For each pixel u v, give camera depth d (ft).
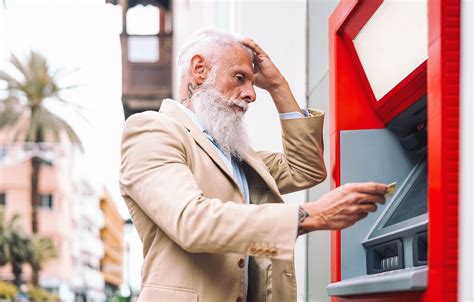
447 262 4.33
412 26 5.75
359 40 6.95
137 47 56.90
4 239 96.53
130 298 135.33
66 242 115.96
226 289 5.76
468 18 4.16
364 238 6.86
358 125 7.12
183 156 5.75
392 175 7.02
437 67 4.41
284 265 6.26
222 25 17.15
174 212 5.30
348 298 6.11
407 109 6.64
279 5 11.75
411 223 5.90
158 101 58.44
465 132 4.19
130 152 5.72
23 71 85.97
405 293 4.95
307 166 7.25
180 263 5.69
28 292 96.53
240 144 6.24
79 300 133.59
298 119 7.24
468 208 4.12
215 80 6.21
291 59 11.59
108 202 161.89
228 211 5.22
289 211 5.20
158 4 55.06
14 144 96.94
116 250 164.04
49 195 112.27
